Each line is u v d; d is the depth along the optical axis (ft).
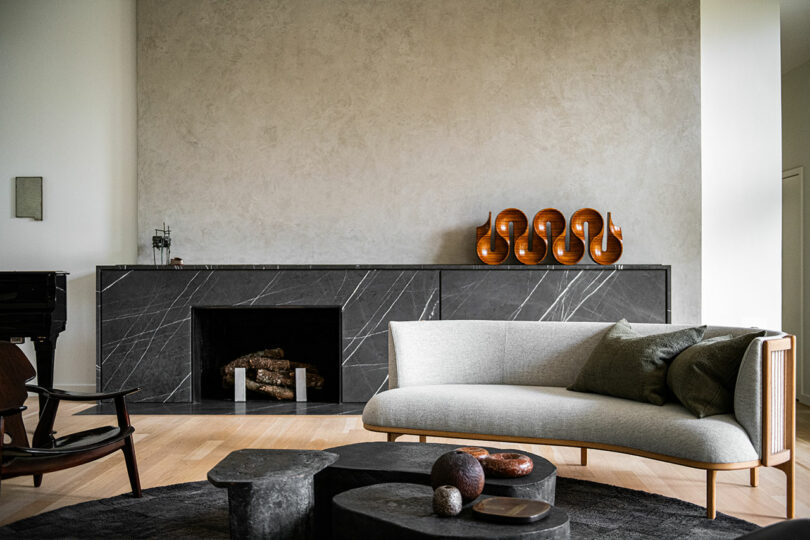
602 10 18.26
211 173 18.48
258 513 7.11
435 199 18.33
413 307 16.94
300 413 15.96
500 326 12.55
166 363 16.99
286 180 18.40
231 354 18.66
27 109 18.61
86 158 18.56
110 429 9.77
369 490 7.25
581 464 11.59
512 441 10.19
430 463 8.11
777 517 9.00
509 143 18.29
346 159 18.38
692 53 18.04
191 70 18.48
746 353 9.01
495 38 18.34
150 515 9.03
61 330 15.78
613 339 11.09
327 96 18.42
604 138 18.20
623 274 16.90
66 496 9.91
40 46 18.63
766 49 17.97
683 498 9.80
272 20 18.48
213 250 18.42
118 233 18.54
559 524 6.17
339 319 17.06
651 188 18.10
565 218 18.12
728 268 17.97
